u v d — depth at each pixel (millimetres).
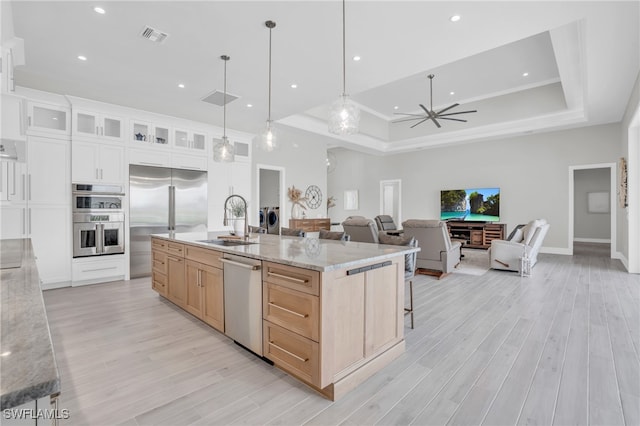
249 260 2355
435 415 1726
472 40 3316
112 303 3689
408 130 9328
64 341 2658
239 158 6207
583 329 2908
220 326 2713
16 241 2934
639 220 5301
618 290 4242
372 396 1909
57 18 2900
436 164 9570
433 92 7270
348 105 2756
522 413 1737
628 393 1913
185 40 3311
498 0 2674
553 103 6930
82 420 1682
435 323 3090
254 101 5191
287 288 2033
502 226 7980
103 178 4578
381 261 2240
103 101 4805
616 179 6801
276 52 3564
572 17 2924
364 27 3076
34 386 528
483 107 7871
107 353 2449
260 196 8711
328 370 1859
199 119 5926
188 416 1724
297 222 7906
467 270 5645
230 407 1802
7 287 1178
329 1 2688
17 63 2842
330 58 3705
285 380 2086
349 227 5598
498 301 3809
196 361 2332
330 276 1866
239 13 2850
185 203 5406
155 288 3920
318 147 8672
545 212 7730
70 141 4355
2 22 2383
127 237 4809
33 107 4082
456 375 2143
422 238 5172
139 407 1798
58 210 4262
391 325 2377
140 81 4383
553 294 4086
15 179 3936
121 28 3078
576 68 4875
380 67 3941
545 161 7715
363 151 9789
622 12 2848
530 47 5230
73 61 3775
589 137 7141
